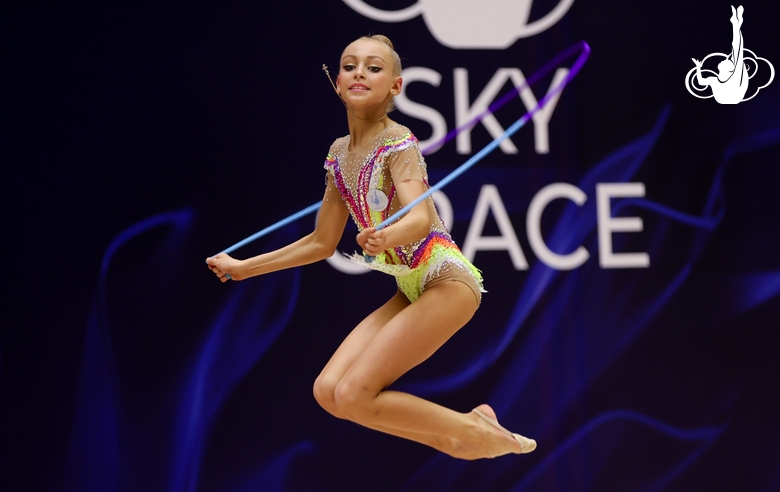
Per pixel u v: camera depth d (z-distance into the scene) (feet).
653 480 34.22
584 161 34.96
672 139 35.50
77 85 32.71
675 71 35.68
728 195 35.65
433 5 34.68
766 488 34.65
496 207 34.32
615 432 34.24
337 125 34.04
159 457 32.01
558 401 34.09
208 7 33.65
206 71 33.45
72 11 32.89
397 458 33.32
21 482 31.19
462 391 33.63
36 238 32.09
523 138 34.78
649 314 34.83
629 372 34.55
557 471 33.86
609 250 34.78
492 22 34.91
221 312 32.91
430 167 34.12
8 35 32.42
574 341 34.32
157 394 32.24
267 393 32.83
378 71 20.02
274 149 33.60
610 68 35.40
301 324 33.30
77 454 31.60
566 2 35.32
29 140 32.32
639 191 35.17
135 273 32.50
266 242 33.24
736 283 35.40
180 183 32.99
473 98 34.58
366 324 21.35
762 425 34.96
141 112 32.99
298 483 32.63
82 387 31.89
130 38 33.14
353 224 33.99
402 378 33.42
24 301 31.83
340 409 19.25
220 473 32.27
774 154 35.96
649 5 35.73
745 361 35.17
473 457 22.18
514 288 34.24
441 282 20.42
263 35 33.86
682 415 34.65
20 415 31.42
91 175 32.58
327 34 34.22
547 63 35.06
